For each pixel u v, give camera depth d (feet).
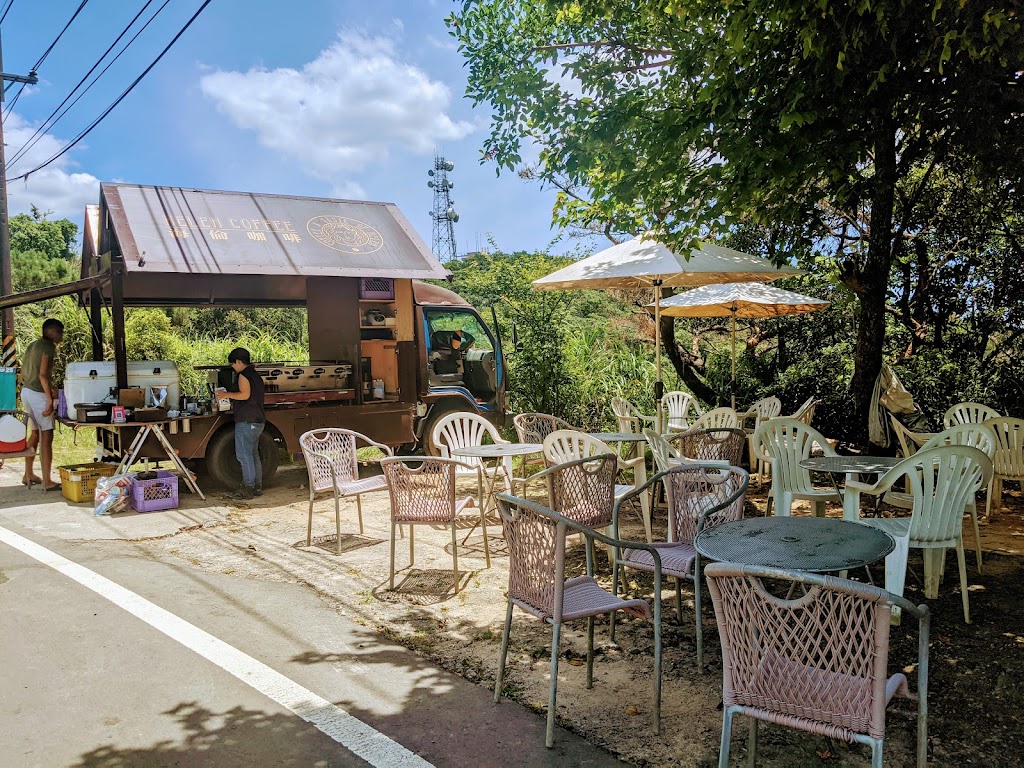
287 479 30.55
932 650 12.64
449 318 34.91
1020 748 9.64
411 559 17.99
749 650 7.82
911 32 15.96
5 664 12.56
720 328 45.44
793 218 20.92
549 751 9.77
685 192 18.56
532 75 19.98
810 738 9.98
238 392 26.27
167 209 27.35
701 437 18.42
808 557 9.25
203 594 16.14
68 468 26.99
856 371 25.36
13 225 115.03
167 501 24.84
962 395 31.17
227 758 9.64
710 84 16.88
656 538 20.22
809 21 14.65
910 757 9.49
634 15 20.89
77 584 16.78
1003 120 17.81
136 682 11.87
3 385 32.04
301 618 14.75
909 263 33.60
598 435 22.41
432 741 10.05
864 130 18.02
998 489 22.68
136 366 26.73
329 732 10.30
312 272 27.73
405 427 30.83
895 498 16.67
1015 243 30.25
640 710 10.88
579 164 19.42
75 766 9.50
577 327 44.93
